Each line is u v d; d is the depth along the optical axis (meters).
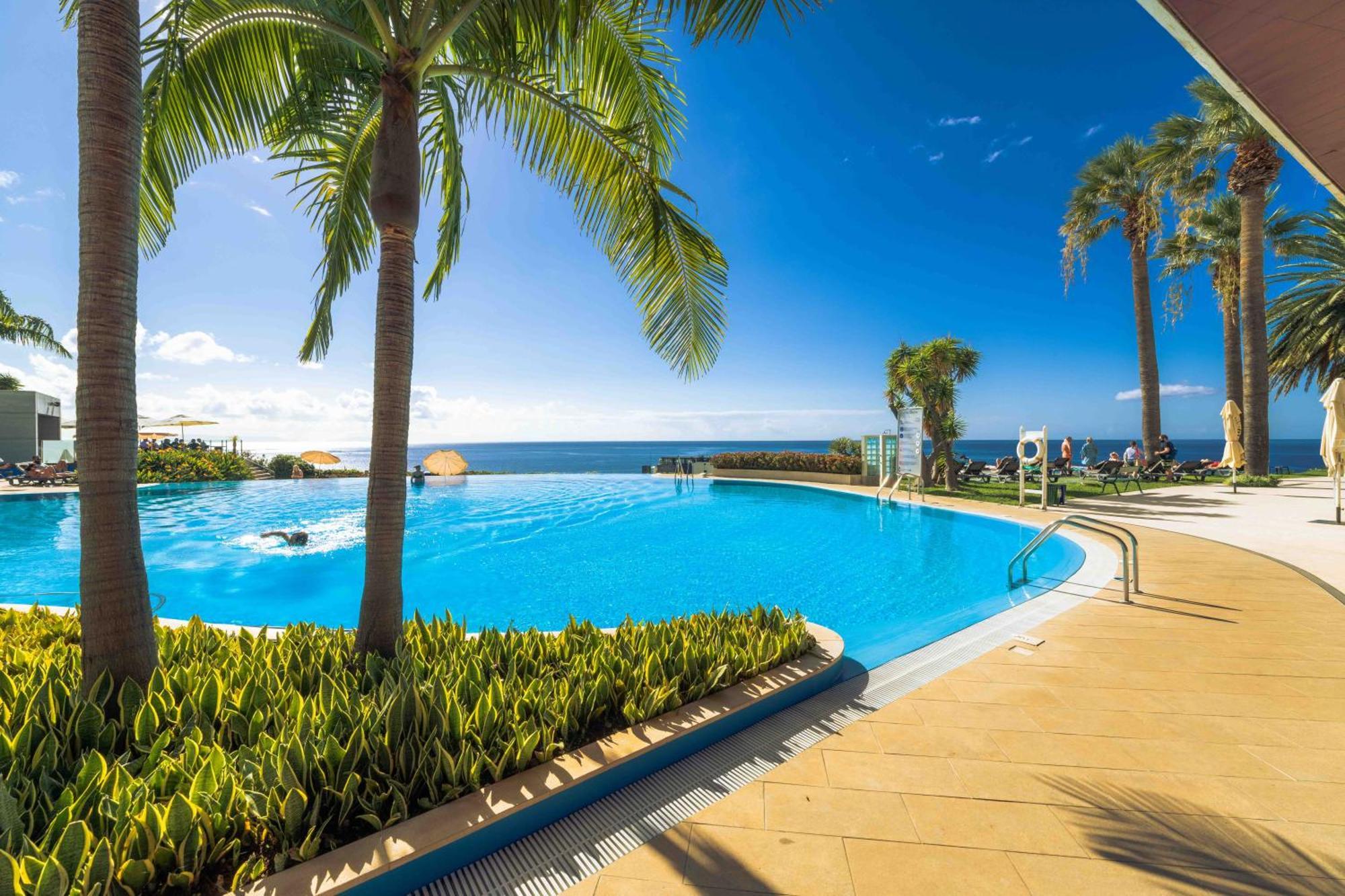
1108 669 3.68
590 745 2.48
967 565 8.48
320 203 4.66
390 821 1.92
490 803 2.05
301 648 3.30
